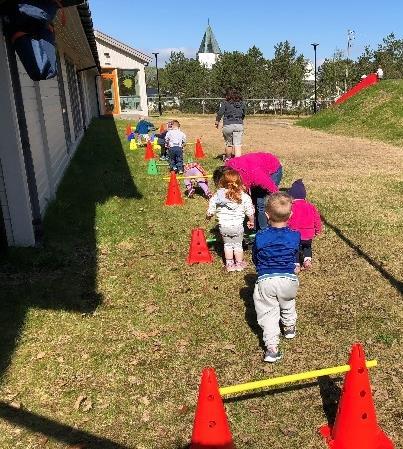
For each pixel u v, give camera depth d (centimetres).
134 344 417
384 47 4506
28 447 306
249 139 1861
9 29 513
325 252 612
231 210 535
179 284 530
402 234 672
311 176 1075
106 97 3338
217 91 4219
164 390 359
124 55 3278
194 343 417
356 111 2198
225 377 370
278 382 300
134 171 1186
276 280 372
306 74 4450
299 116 3653
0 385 365
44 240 651
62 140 1221
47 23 503
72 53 1608
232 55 4166
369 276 539
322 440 308
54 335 431
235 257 562
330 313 461
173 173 849
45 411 338
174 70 4616
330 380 365
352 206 815
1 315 464
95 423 327
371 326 436
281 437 311
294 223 528
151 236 684
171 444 309
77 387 363
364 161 1278
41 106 856
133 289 519
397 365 380
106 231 702
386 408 333
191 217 773
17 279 541
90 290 518
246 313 464
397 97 2120
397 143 1653
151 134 1784
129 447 306
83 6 909
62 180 1066
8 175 592
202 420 279
